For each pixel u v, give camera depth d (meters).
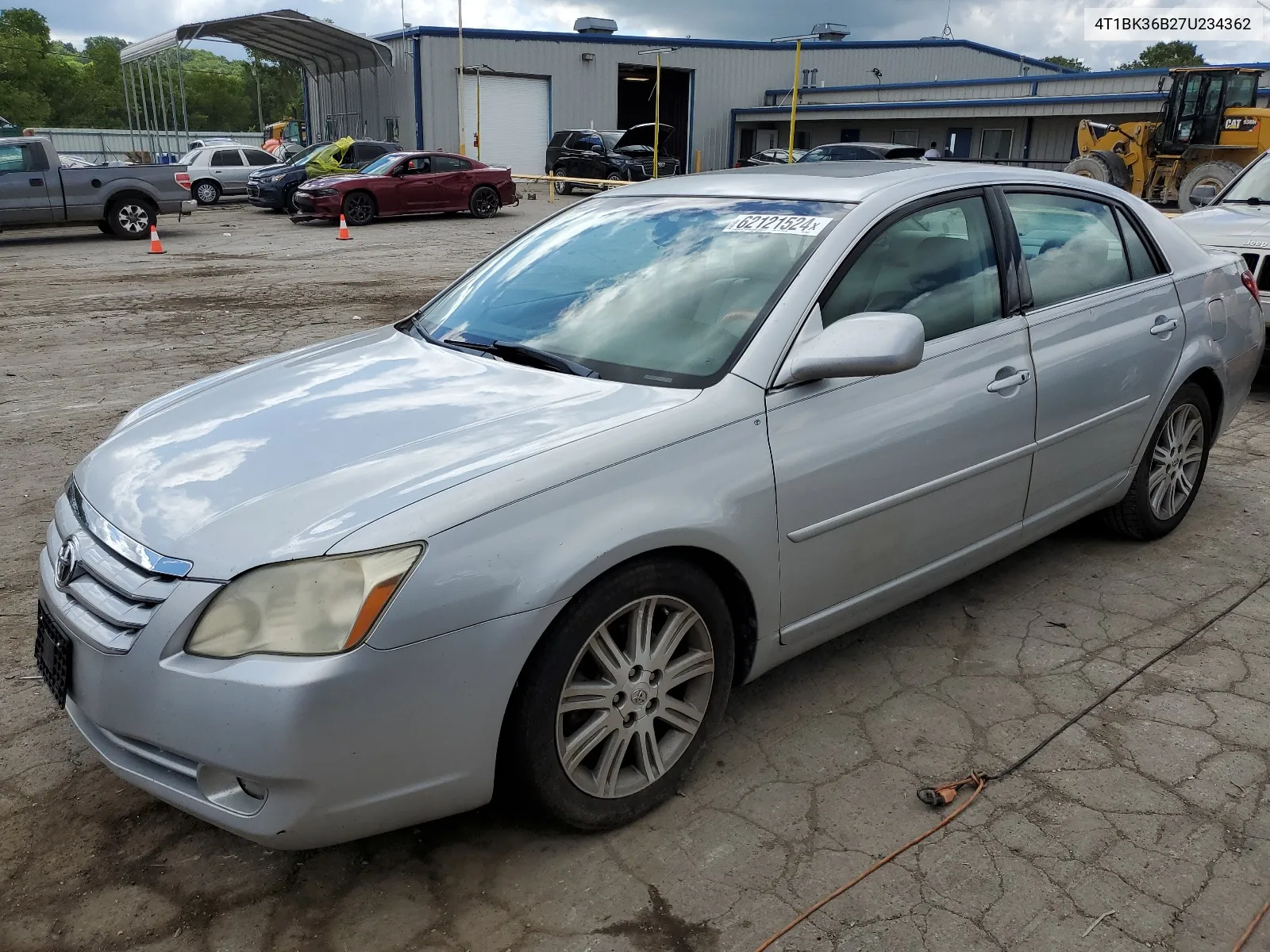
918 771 2.88
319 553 2.16
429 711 2.22
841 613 3.09
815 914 2.34
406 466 2.41
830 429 2.89
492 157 36.88
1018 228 3.63
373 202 21.31
